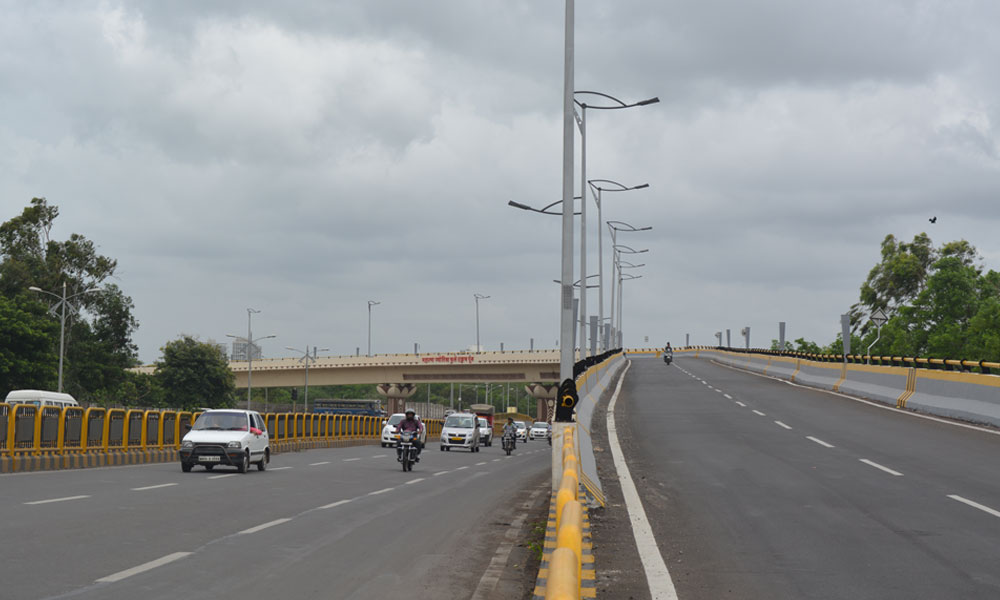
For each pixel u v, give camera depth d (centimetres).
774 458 2242
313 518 1571
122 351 9106
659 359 12669
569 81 2203
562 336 2114
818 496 1642
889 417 3428
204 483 2212
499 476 2917
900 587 965
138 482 2170
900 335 8562
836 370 5238
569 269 2131
